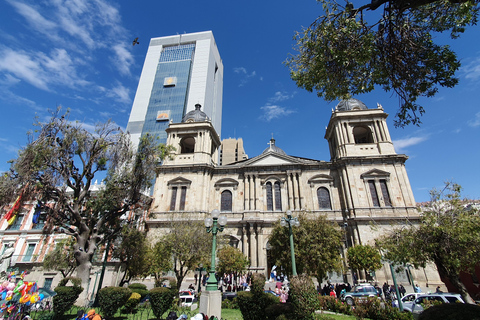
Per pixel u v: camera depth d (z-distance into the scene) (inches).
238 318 706.8
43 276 1509.6
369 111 1750.7
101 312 678.5
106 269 1432.1
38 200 908.6
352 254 1227.2
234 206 1688.0
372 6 448.5
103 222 1010.7
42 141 871.7
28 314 595.5
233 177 1779.0
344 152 1679.4
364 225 1451.8
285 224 745.6
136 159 1066.1
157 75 5388.8
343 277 1437.0
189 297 1037.2
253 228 1552.7
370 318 733.9
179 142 1918.1
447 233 679.1
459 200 749.3
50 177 874.1
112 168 1013.8
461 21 462.9
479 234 657.6
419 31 490.3
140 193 1088.2
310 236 1106.7
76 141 949.2
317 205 1622.8
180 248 1115.9
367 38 486.6
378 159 1616.6
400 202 1510.8
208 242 1180.5
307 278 568.4
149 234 1579.7
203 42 5841.5
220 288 1331.2
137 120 4909.0
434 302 748.6
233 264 1262.3
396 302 912.9
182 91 5068.9
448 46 478.9
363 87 557.9
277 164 1731.1
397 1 422.9
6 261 863.7
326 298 884.0
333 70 552.7
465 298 668.1
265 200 1675.7
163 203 1712.6
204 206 1667.1
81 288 697.0
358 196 1546.5
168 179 1769.2
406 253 725.9
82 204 1015.0
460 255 676.1
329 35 506.0
